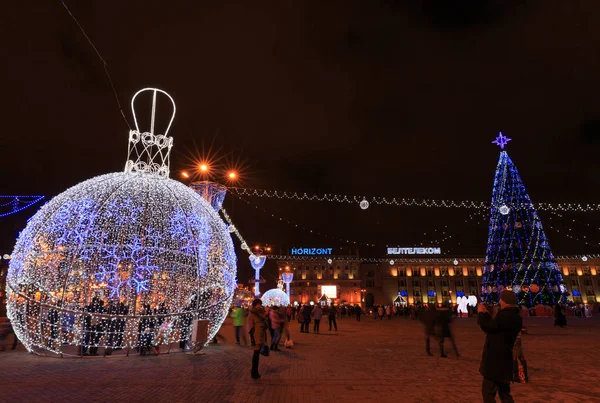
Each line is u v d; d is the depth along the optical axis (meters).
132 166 11.77
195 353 11.24
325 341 15.92
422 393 6.74
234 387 7.12
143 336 10.69
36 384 7.26
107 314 10.30
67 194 11.09
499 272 36.16
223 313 12.33
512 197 35.38
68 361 9.80
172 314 10.97
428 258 83.50
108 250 10.30
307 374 8.40
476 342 15.17
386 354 11.73
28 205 21.62
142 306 10.73
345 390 6.95
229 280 12.29
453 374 8.45
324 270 83.31
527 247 34.91
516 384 7.45
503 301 4.82
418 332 21.02
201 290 11.44
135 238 10.47
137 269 10.34
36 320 10.47
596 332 19.47
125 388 6.99
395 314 52.25
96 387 7.05
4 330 12.23
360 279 82.44
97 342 10.61
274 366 9.42
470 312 43.38
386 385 7.34
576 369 9.02
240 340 15.30
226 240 12.38
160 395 6.53
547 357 10.88
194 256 11.34
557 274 35.47
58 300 10.25
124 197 10.80
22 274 10.57
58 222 10.53
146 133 12.11
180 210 11.33
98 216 10.49
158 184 11.41
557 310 23.69
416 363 9.96
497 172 36.44
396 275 83.19
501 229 36.38
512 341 4.62
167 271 10.81
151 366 9.20
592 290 75.06
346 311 51.88
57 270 10.28
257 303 8.36
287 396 6.52
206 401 6.18
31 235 10.73
